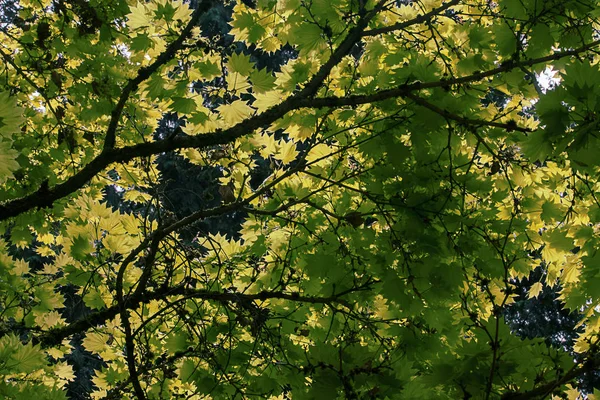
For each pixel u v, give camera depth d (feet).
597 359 5.94
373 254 9.58
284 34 11.68
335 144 11.19
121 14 11.19
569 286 12.61
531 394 6.02
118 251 11.39
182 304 10.12
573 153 5.91
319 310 10.90
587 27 8.78
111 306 11.22
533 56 9.09
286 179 11.43
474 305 10.61
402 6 12.17
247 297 10.23
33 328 10.98
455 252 9.37
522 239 11.33
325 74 9.48
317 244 10.54
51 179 14.28
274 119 9.04
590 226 11.73
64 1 11.03
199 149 10.13
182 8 10.28
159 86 9.68
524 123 11.35
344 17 9.89
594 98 5.58
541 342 6.64
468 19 11.79
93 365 34.81
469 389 6.50
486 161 12.14
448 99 8.90
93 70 12.46
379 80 10.25
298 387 9.75
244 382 10.27
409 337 9.50
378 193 9.20
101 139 14.92
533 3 8.47
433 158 9.07
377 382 6.62
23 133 14.12
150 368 9.93
